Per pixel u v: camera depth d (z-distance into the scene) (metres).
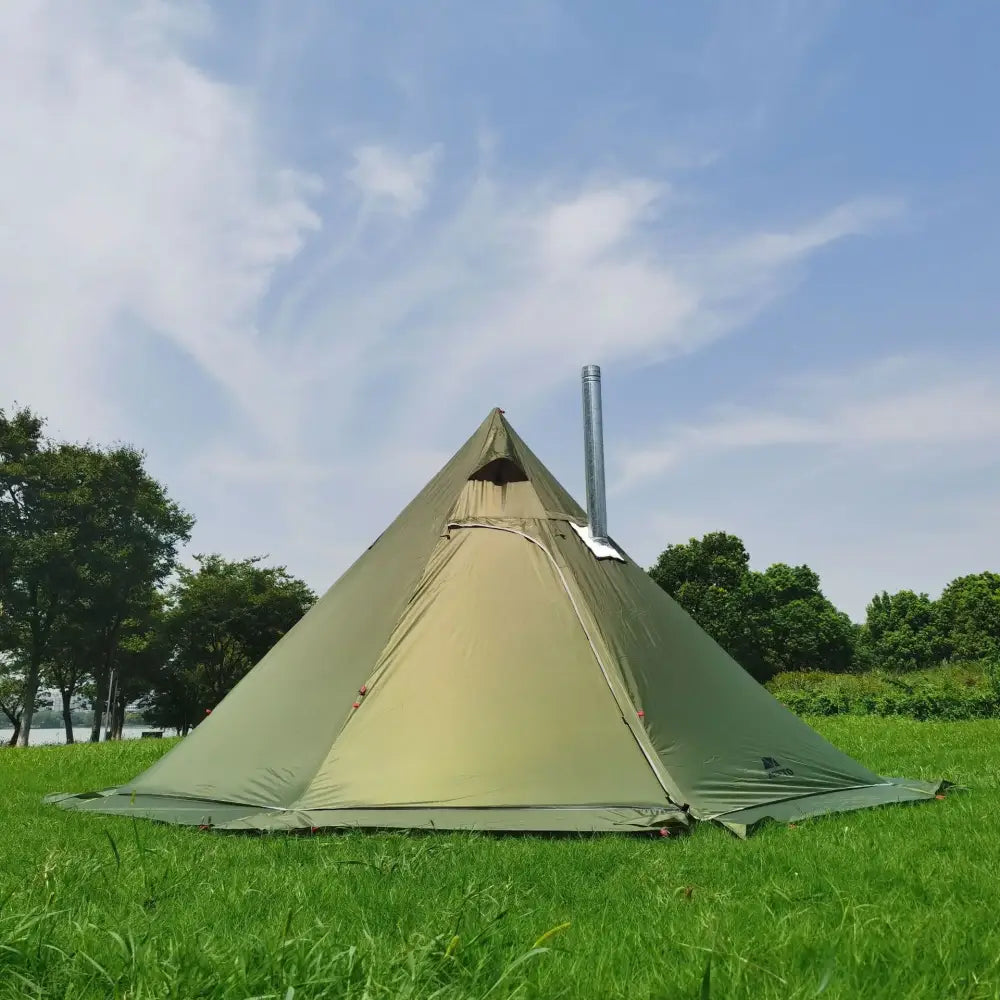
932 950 2.50
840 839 4.64
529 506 7.32
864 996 2.18
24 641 33.03
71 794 7.16
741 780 6.08
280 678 6.91
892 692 21.16
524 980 2.23
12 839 4.98
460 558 6.89
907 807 6.00
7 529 32.16
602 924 2.94
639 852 4.53
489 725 5.94
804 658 52.16
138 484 35.56
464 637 6.42
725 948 2.51
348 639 6.76
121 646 36.72
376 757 5.88
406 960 2.30
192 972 2.20
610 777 5.70
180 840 4.93
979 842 4.34
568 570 6.80
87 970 2.28
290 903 3.13
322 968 2.21
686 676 6.66
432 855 4.21
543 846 4.73
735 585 54.00
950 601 59.28
